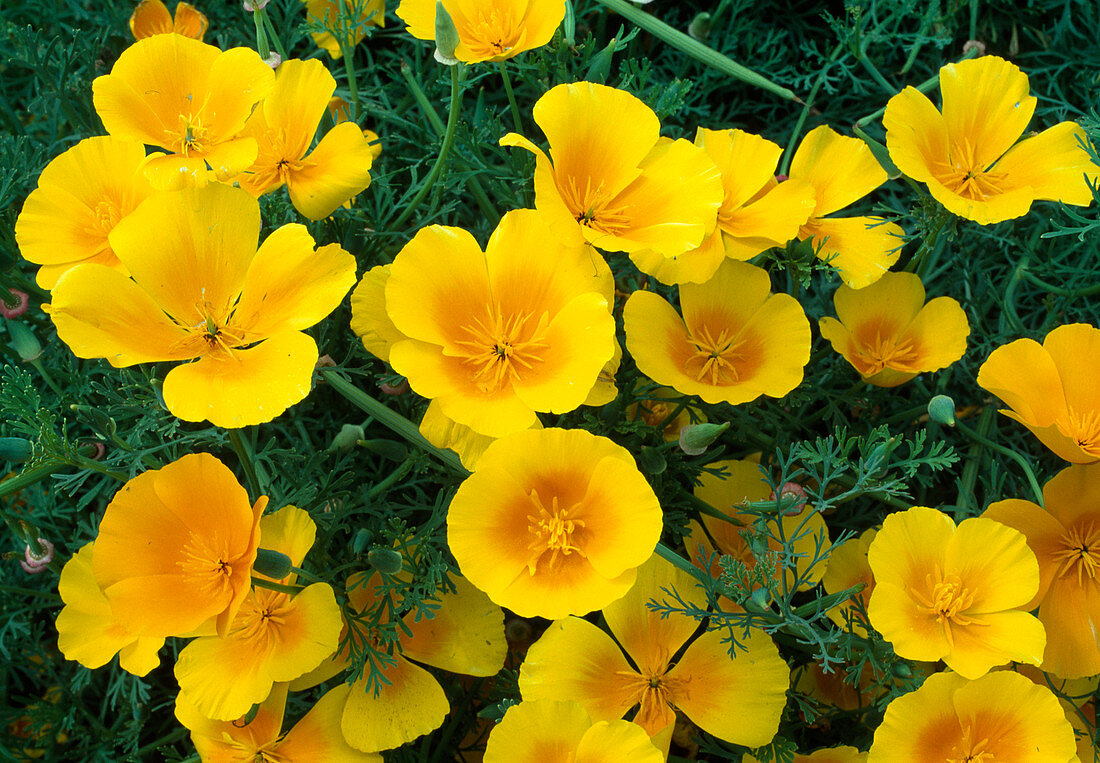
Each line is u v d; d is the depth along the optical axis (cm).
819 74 73
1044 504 61
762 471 60
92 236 61
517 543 58
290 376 56
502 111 71
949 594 59
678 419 65
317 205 61
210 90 61
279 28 72
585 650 60
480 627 61
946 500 68
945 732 58
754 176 63
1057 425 62
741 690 60
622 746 56
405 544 60
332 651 57
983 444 65
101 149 61
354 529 64
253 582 57
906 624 58
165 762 67
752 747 60
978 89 63
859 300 65
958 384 68
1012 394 60
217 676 58
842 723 64
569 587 58
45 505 67
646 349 60
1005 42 75
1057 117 73
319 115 61
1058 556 62
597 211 61
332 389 65
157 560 57
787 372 61
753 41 73
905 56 74
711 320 62
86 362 66
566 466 58
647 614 60
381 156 70
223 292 58
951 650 58
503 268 59
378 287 59
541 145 69
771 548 63
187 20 70
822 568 62
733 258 62
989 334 70
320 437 66
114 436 61
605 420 62
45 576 68
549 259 59
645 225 61
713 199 60
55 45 73
